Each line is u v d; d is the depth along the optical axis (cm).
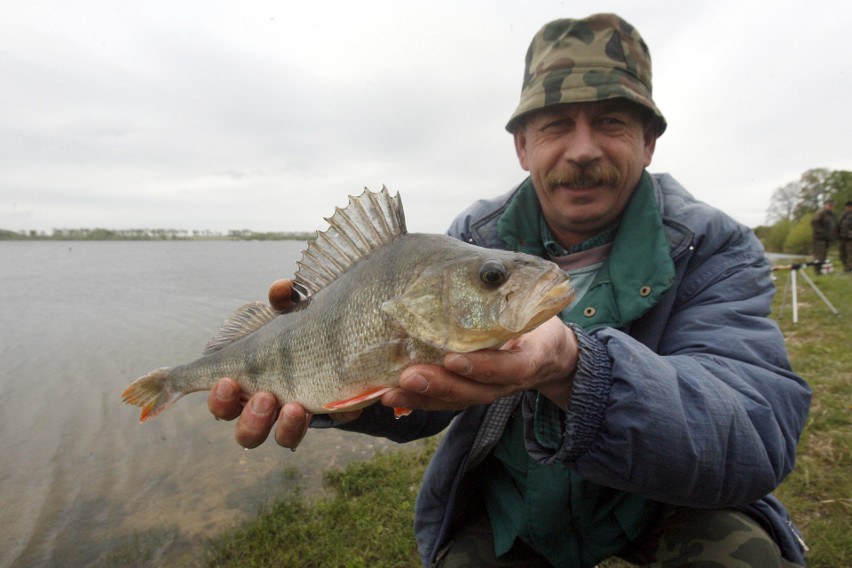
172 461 142
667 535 50
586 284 60
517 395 53
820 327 191
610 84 53
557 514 52
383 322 44
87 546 106
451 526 59
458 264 41
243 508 113
